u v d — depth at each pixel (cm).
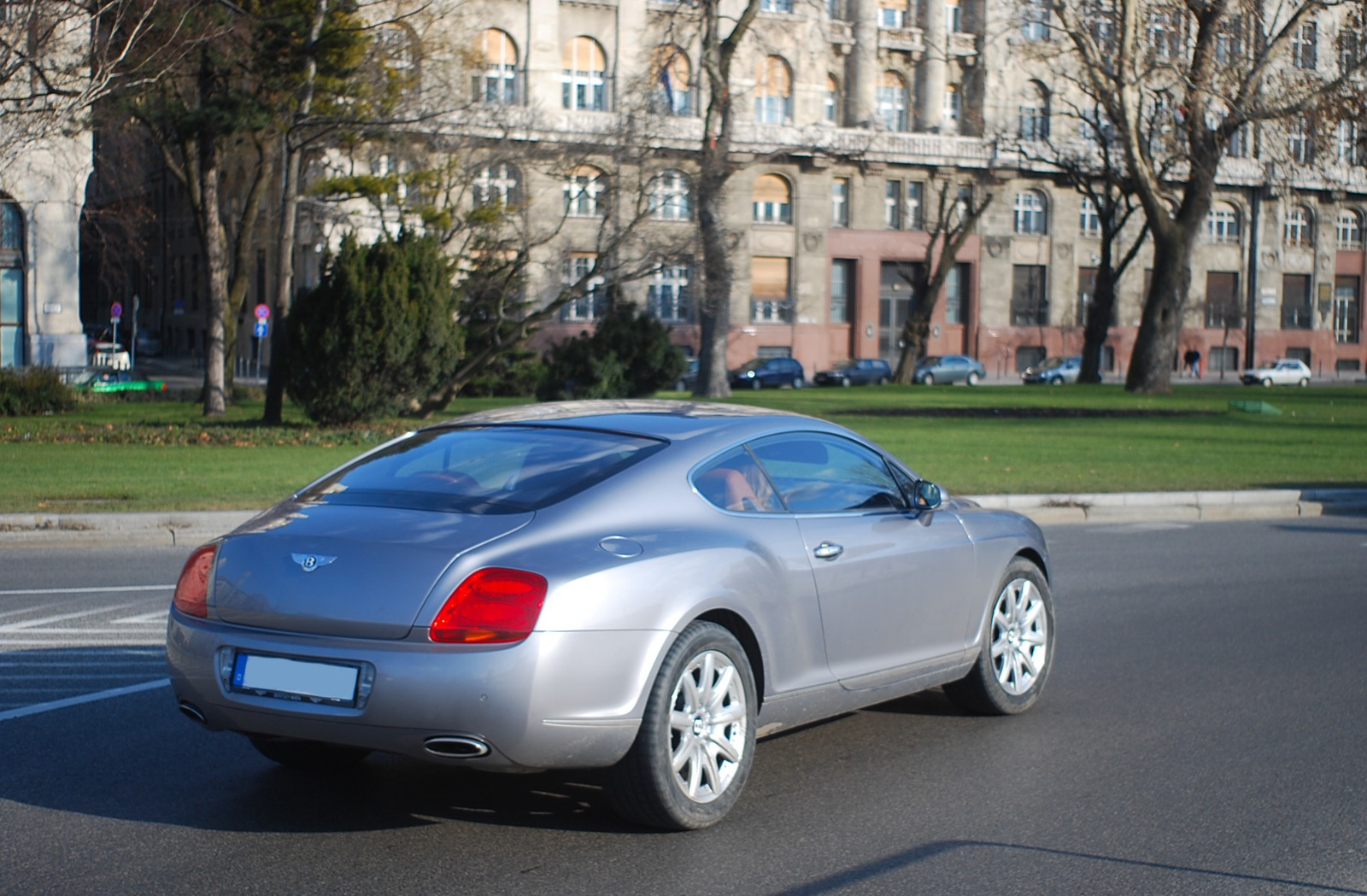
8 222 4056
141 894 434
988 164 6525
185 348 7594
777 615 535
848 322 6781
